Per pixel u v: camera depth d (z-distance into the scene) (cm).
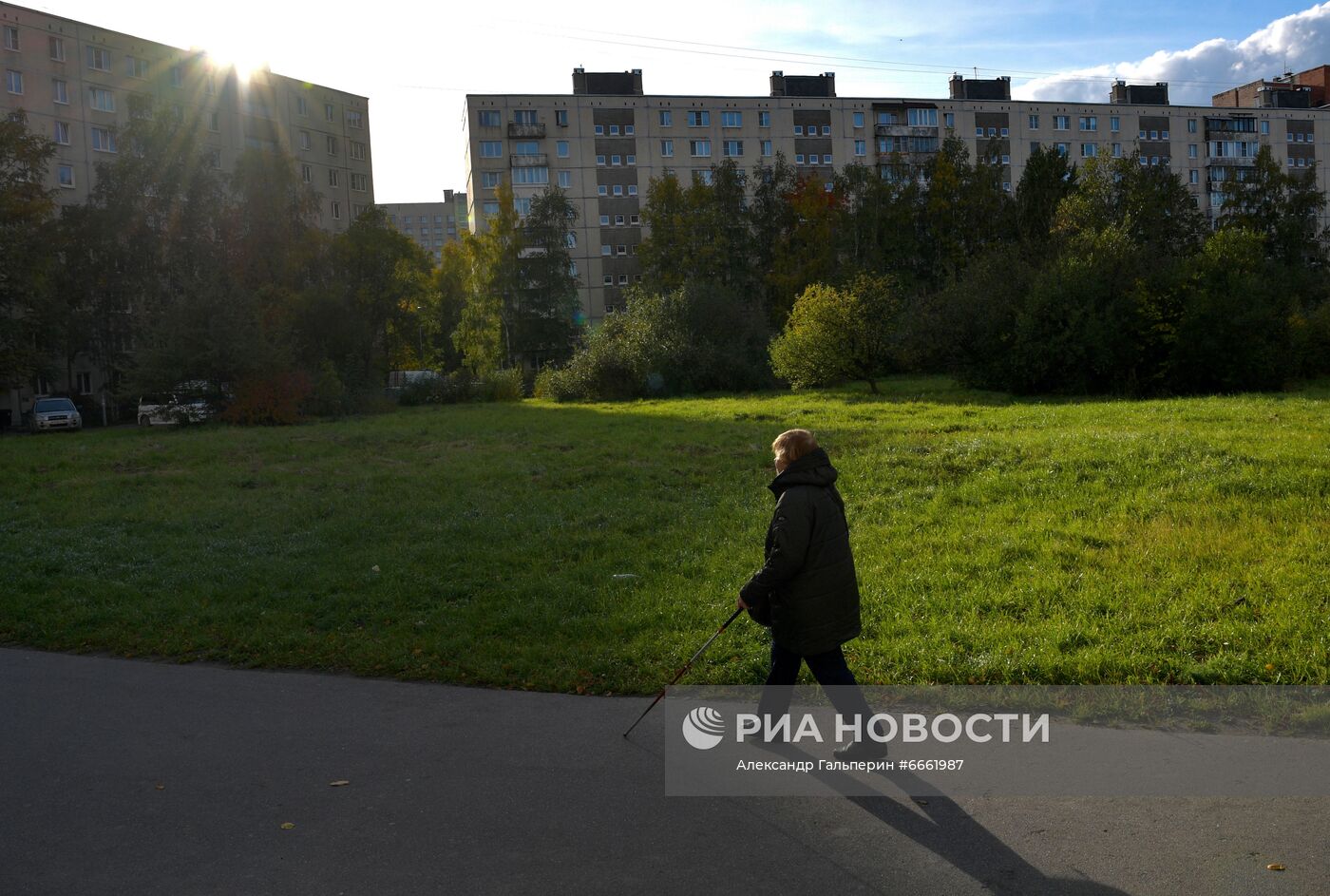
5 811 461
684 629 736
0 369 4266
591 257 7931
